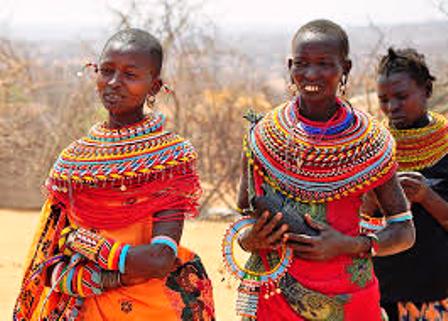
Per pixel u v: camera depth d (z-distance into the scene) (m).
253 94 13.77
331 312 3.76
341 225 3.79
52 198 3.77
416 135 4.64
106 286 3.57
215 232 11.11
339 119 3.77
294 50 3.73
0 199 13.21
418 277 4.53
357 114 3.82
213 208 12.97
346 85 3.83
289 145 3.75
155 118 3.67
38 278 3.77
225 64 13.95
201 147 13.34
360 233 3.88
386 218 3.91
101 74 3.64
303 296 3.77
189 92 13.42
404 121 4.70
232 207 12.79
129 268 3.49
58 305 3.72
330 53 3.66
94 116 12.71
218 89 13.72
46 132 13.41
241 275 3.85
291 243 3.66
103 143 3.62
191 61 13.52
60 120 13.24
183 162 3.61
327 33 3.68
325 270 3.77
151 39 3.67
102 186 3.57
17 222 11.77
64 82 13.70
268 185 3.86
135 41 3.61
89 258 3.55
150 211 3.57
